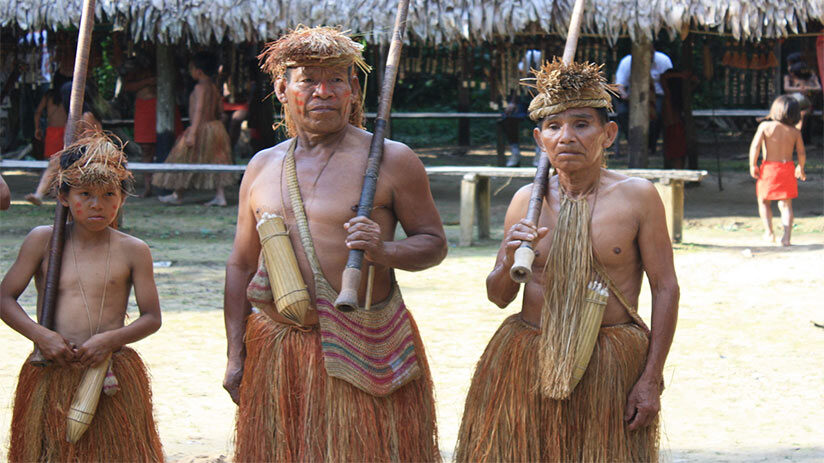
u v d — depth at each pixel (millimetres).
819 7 12742
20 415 4188
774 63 19547
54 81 15484
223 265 10797
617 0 12828
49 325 4133
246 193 4113
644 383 3834
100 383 4066
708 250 11688
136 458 4199
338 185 3930
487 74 20016
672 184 12039
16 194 16578
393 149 4016
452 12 12898
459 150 24094
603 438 3783
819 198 16328
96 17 13367
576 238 3846
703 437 5297
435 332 7777
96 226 4141
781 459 4883
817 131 24750
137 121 16188
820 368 6684
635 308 3939
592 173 3914
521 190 4082
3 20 13430
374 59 19188
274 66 4008
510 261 3764
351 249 3643
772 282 9742
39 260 4246
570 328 3771
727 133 25641
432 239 4023
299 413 3867
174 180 15500
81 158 4082
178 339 7516
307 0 13133
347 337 3809
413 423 3955
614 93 3984
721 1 12727
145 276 4285
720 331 7773
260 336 3994
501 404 3928
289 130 4254
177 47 16641
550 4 12727
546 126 3873
